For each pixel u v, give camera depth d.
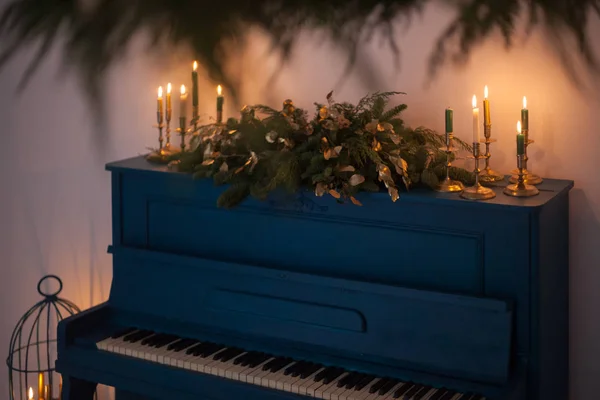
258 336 2.49
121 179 2.74
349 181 2.28
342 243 2.40
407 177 2.27
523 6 2.43
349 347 2.36
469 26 2.50
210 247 2.62
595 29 2.36
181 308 2.63
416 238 2.30
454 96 2.56
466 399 2.15
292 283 2.46
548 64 2.43
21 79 3.29
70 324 2.62
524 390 2.20
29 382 3.56
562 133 2.46
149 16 2.79
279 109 2.82
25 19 2.96
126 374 2.51
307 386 2.25
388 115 2.41
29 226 3.45
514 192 2.23
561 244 2.40
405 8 2.58
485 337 2.20
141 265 2.71
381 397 2.19
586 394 2.57
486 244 2.21
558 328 2.42
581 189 2.46
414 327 2.29
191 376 2.39
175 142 3.04
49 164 3.35
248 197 2.51
